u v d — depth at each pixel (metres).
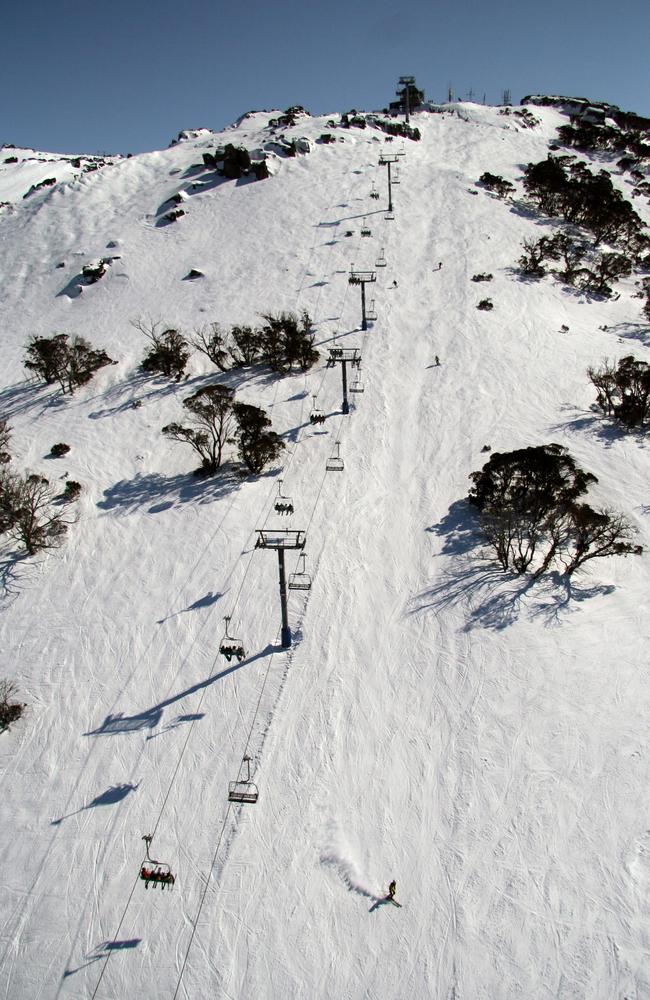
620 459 37.06
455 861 19.77
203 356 51.12
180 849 20.78
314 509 34.59
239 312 55.78
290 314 51.94
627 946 17.45
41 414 46.25
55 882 20.31
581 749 22.41
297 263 62.09
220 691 25.69
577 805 20.83
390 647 26.81
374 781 22.12
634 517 32.88
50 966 18.48
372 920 18.64
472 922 18.36
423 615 28.06
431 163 87.00
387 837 20.55
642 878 18.84
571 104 132.12
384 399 43.19
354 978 17.55
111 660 27.42
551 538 31.78
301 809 21.50
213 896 19.53
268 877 19.83
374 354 47.97
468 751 22.70
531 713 23.72
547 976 17.12
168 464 39.69
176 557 32.34
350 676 25.78
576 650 25.97
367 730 23.77
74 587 31.12
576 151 103.38
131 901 19.67
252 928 18.73
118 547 33.28
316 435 40.34
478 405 41.94
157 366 48.44
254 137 96.56
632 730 22.86
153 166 92.75
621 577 29.77
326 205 73.06
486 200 73.62
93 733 24.62
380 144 91.50
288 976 17.69
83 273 66.31
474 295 54.47
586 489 32.47
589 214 74.38
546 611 27.77
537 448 33.12
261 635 27.94
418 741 23.23
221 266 64.06
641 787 21.11
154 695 25.84
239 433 39.62
